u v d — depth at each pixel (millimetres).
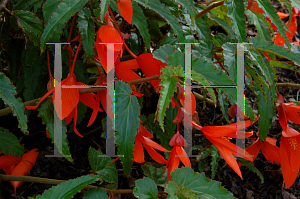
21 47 772
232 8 687
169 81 611
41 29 676
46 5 652
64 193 634
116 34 614
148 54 642
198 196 650
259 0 687
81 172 809
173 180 649
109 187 736
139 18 681
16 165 741
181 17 752
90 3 694
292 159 723
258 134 757
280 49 689
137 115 630
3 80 622
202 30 744
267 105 727
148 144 648
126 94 628
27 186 784
